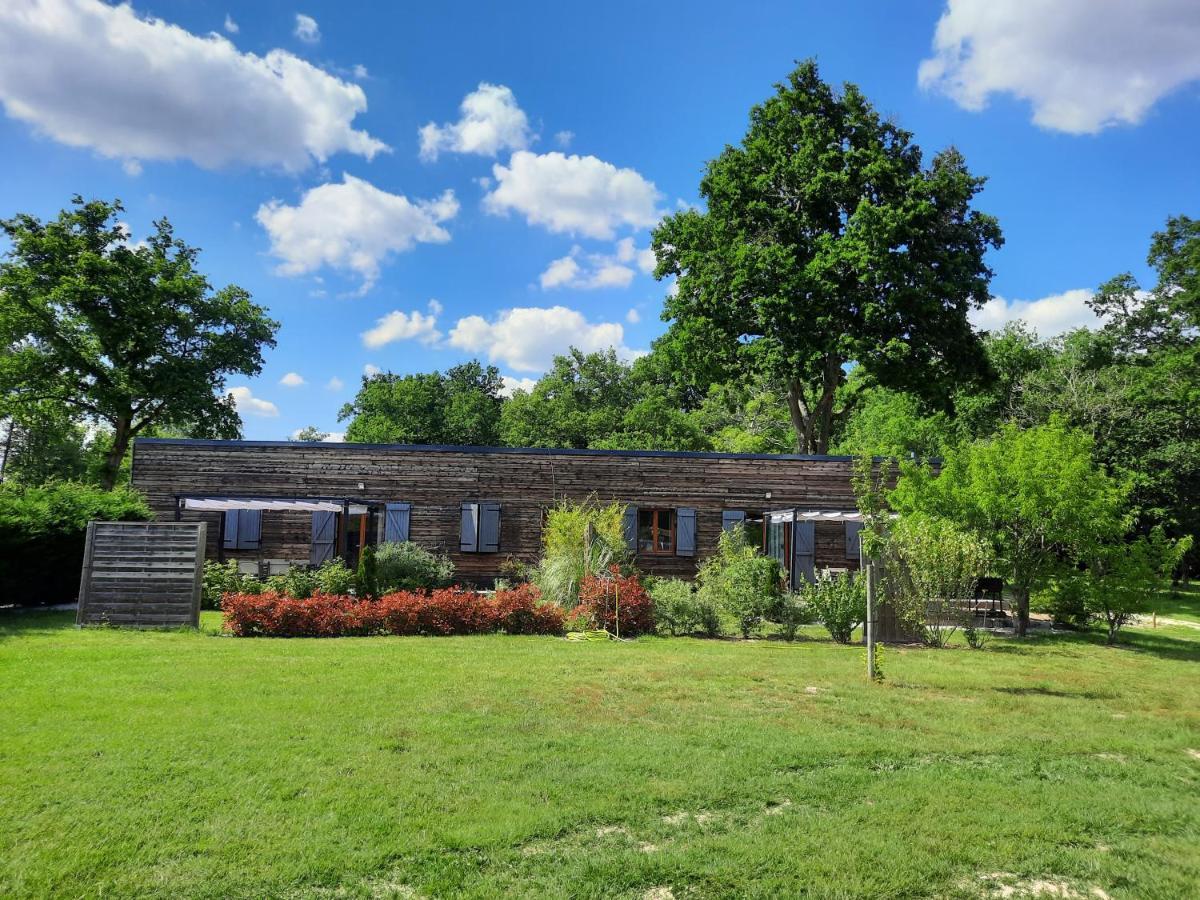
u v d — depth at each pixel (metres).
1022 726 6.95
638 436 46.69
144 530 11.79
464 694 7.43
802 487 22.14
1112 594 14.38
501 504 21.39
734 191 29.98
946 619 13.02
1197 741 6.68
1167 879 3.95
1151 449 30.77
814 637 13.46
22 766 4.98
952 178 29.62
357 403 58.62
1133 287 36.56
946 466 16.28
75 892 3.49
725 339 30.39
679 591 13.72
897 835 4.37
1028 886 3.86
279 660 9.00
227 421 37.62
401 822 4.31
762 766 5.47
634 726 6.49
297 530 21.25
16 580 13.33
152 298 34.16
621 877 3.78
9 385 32.84
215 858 3.84
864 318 27.03
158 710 6.41
